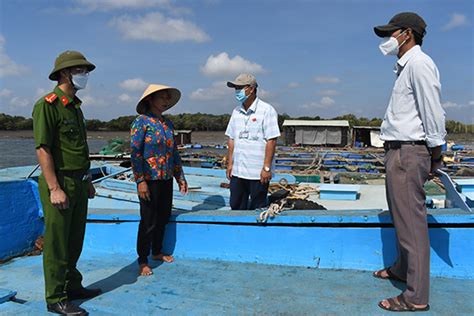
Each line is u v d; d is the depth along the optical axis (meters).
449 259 3.18
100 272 3.61
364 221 3.37
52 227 2.68
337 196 5.71
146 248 3.53
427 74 2.42
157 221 3.76
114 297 3.05
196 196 5.43
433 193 6.41
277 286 3.15
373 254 3.38
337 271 3.40
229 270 3.54
